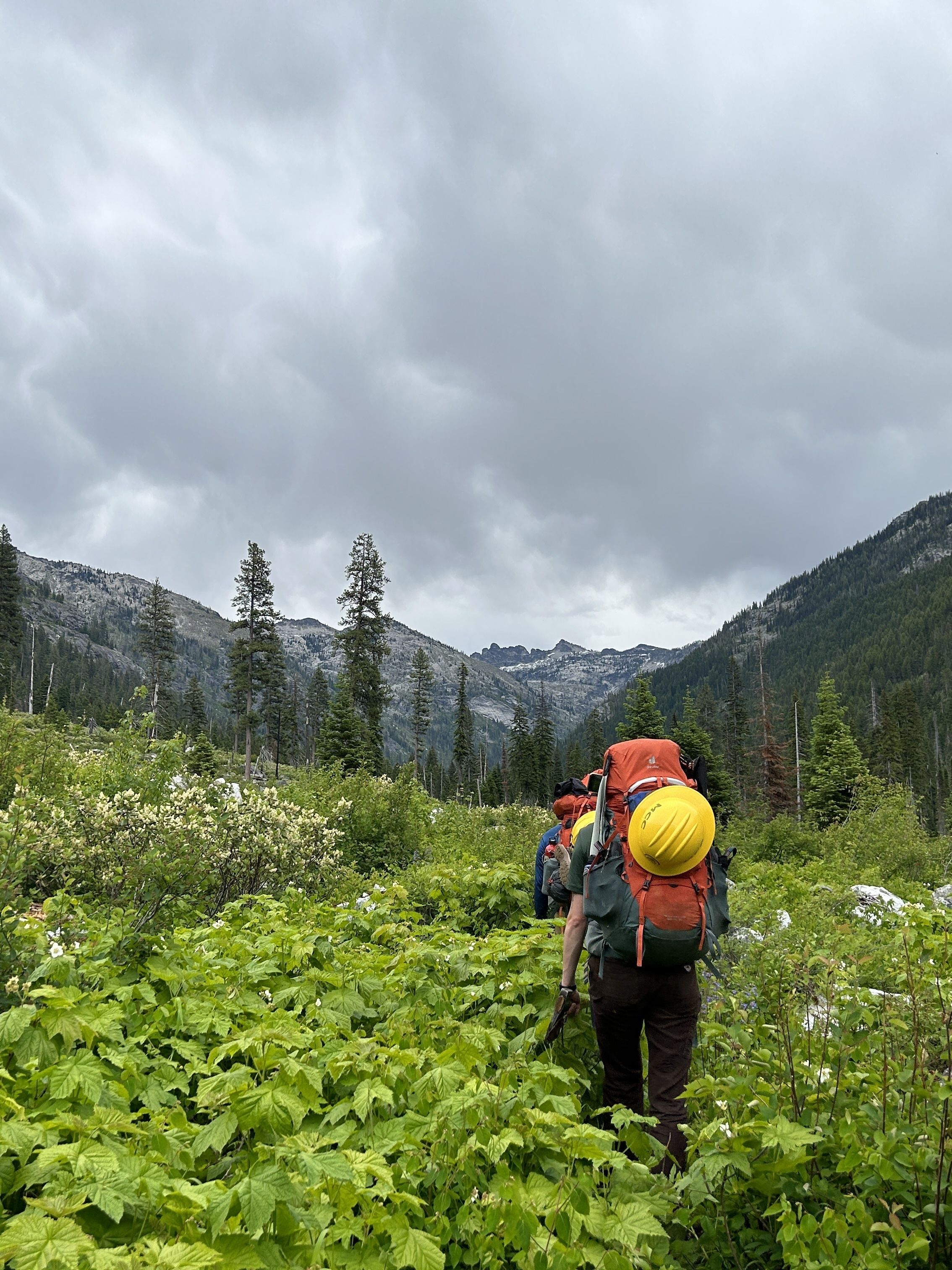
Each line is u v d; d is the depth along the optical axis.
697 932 3.42
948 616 195.50
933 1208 2.64
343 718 43.72
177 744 10.43
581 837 3.85
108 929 4.50
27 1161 2.25
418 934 5.19
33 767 11.05
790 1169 2.76
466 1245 2.67
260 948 4.74
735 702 79.75
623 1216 2.38
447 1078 3.00
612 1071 3.73
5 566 63.81
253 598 62.66
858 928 5.20
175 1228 2.05
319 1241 2.19
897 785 22.73
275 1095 2.61
